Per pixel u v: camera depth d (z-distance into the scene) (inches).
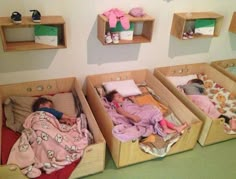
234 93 100.0
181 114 83.1
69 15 78.7
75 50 86.4
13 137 71.2
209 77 111.1
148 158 73.4
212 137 80.5
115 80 98.7
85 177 68.3
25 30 76.6
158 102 91.2
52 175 61.4
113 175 69.6
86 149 61.8
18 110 79.4
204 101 92.6
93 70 94.0
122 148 66.6
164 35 96.8
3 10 71.0
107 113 73.9
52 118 73.6
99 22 81.6
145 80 104.0
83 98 80.5
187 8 93.9
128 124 76.5
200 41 105.4
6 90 83.5
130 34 84.7
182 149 78.3
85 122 76.6
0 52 77.3
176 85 102.6
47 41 76.0
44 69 86.3
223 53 115.2
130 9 85.5
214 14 95.9
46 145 65.3
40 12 75.0
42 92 89.4
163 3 88.8
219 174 72.8
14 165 55.8
